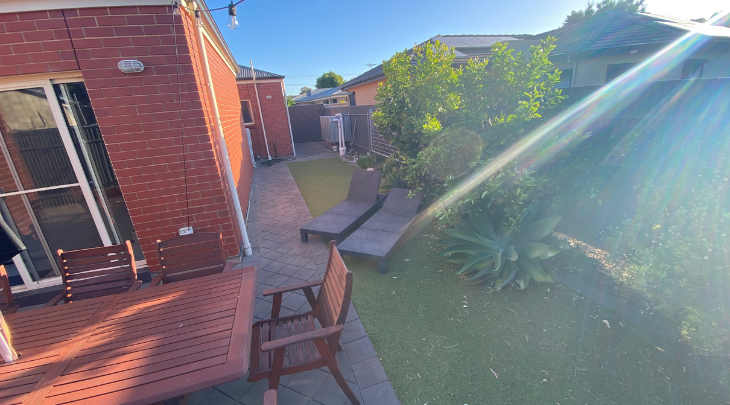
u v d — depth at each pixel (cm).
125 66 306
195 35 363
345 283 188
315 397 217
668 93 251
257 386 229
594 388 209
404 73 454
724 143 214
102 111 318
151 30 313
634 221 273
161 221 365
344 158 1277
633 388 206
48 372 162
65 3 286
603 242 308
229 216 389
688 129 235
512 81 362
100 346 180
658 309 254
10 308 251
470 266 336
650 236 260
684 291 229
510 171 318
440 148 369
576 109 330
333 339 197
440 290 335
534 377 222
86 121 336
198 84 343
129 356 171
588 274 322
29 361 171
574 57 862
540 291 316
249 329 191
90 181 348
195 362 164
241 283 243
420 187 446
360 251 376
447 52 470
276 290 242
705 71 784
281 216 608
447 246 383
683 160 238
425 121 400
